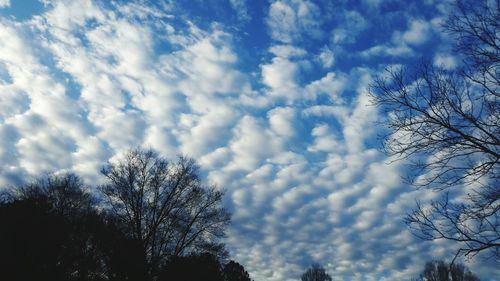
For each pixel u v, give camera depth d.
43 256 25.19
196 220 34.22
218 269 34.59
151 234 32.69
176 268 31.84
